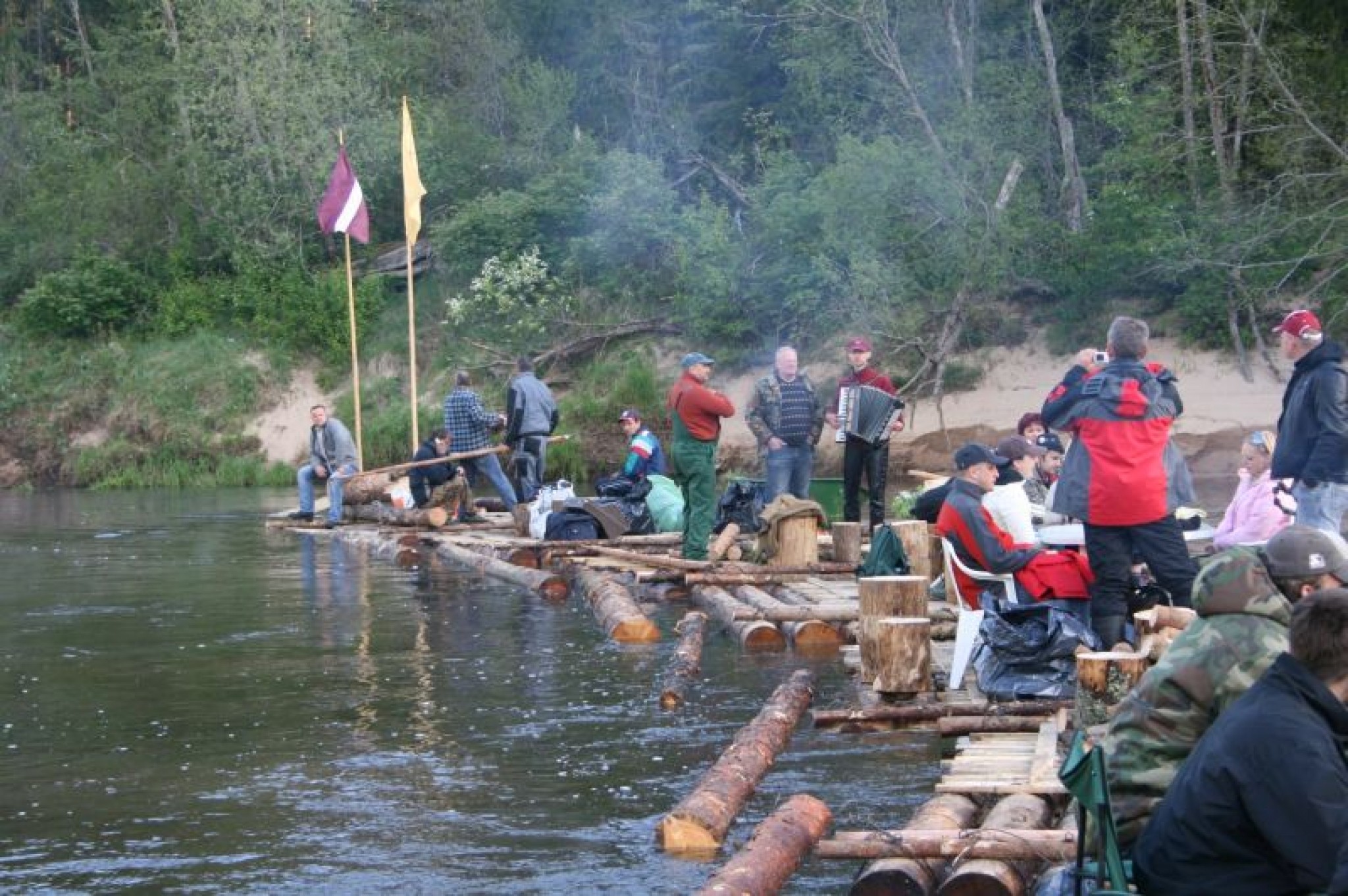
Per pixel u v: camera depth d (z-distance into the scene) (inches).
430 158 1748.3
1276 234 1180.5
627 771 370.9
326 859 309.0
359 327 1700.3
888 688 418.3
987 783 321.4
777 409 718.5
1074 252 1325.0
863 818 325.1
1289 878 202.1
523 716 432.1
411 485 969.5
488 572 772.0
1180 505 435.5
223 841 322.0
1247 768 199.6
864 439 704.4
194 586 740.0
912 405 1333.7
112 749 404.8
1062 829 285.9
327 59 1804.9
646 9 1828.2
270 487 1585.9
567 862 303.7
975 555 442.9
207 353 1715.1
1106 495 410.6
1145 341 421.4
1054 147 1430.9
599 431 1478.8
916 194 1349.7
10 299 1887.3
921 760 372.8
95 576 789.2
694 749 391.9
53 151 1983.3
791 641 537.3
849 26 1441.9
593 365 1552.7
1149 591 449.1
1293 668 203.6
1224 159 1249.4
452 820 334.0
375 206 1803.6
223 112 1807.3
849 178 1352.1
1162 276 1262.3
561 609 643.5
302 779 370.0
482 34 1862.7
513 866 301.9
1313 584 232.8
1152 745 231.3
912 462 1315.2
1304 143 1197.7
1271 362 1203.9
